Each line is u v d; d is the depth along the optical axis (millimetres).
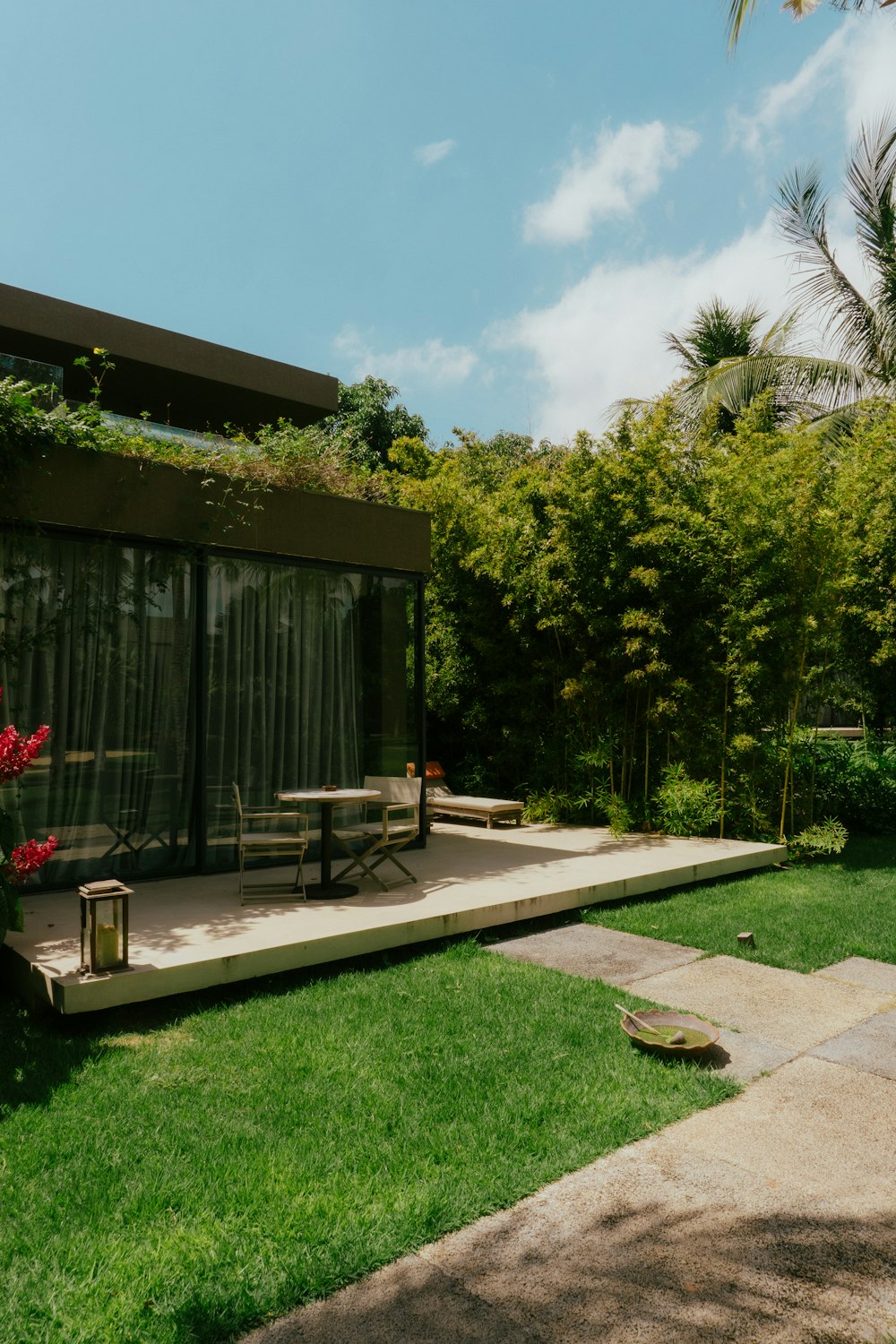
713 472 7941
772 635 7555
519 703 9734
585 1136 2881
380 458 17484
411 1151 2768
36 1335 1986
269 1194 2523
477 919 5199
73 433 5438
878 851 8250
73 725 5645
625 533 8242
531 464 9898
